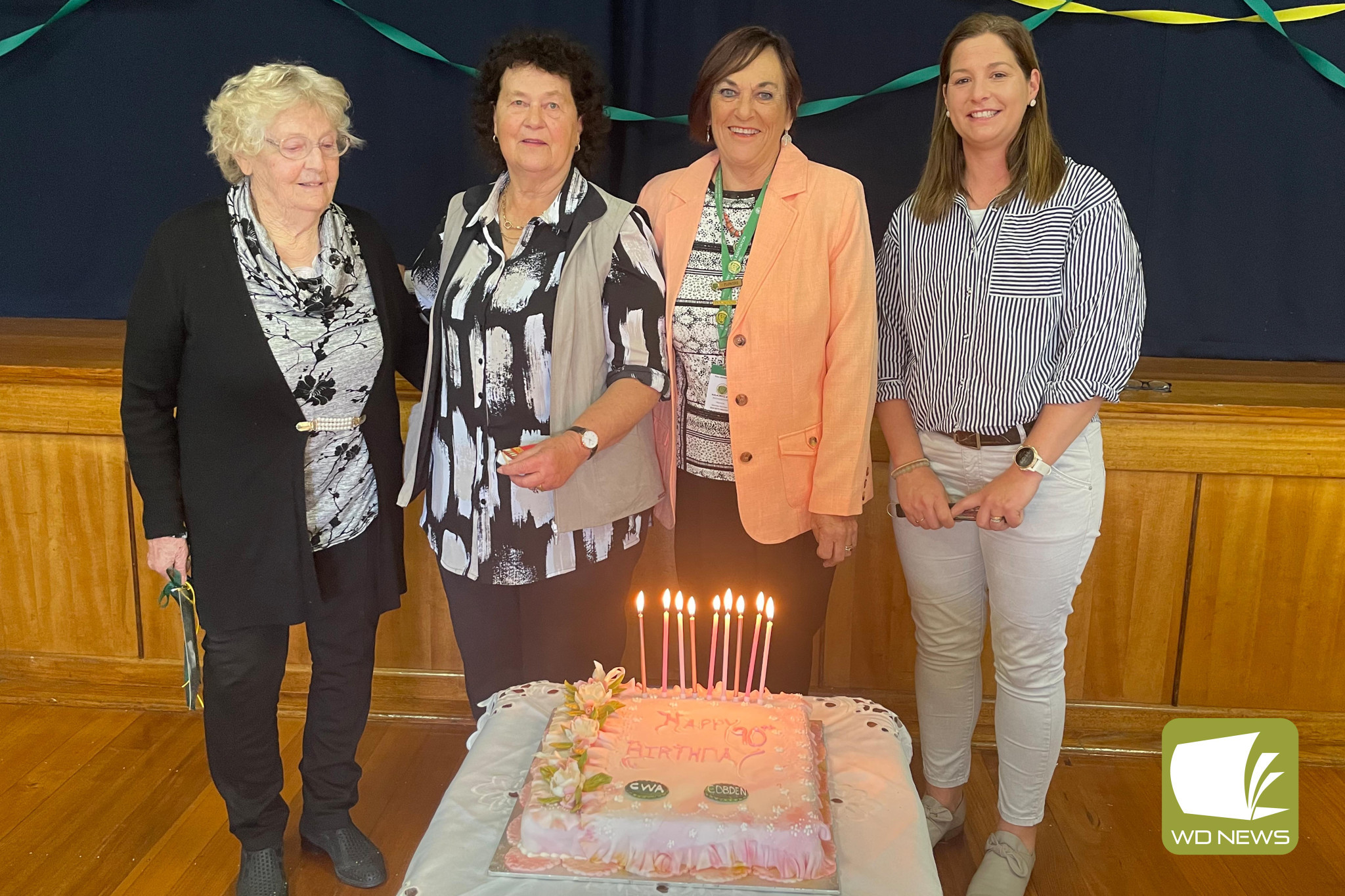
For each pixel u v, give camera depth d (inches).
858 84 111.3
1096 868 89.7
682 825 55.0
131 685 112.6
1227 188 111.0
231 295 71.2
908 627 107.0
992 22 74.8
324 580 78.6
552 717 67.1
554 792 57.3
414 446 80.8
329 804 85.7
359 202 117.6
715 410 81.7
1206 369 111.4
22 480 108.6
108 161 119.0
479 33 112.3
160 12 115.0
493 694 78.1
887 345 84.8
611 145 113.7
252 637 76.9
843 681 109.0
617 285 76.7
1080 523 78.7
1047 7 107.8
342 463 76.7
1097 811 98.0
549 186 76.6
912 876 54.7
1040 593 79.5
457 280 77.2
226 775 79.7
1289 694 104.7
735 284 79.5
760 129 78.1
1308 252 111.7
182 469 74.5
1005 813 85.7
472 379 76.2
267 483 73.9
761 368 79.2
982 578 85.5
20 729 108.0
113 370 103.3
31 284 121.9
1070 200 75.1
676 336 81.4
